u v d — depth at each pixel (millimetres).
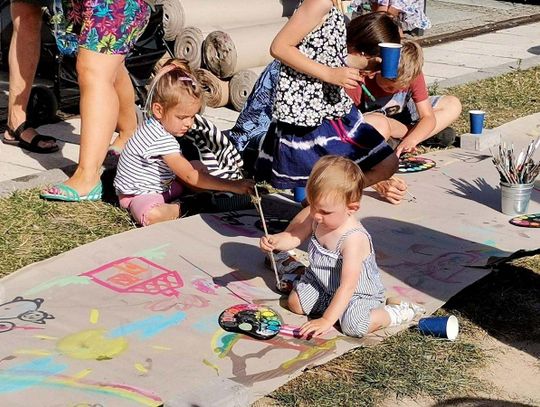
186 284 4586
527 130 7727
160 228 5188
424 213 5664
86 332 4066
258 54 8070
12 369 3744
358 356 4059
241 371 3814
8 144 6891
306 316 4336
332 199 4023
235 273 4750
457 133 7477
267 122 6137
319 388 3814
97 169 5777
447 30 12180
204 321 4215
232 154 5723
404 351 4102
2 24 8742
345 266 4109
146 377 3738
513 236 5348
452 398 3803
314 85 4867
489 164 6746
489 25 12672
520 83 9273
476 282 4742
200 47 7988
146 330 4109
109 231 5355
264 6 8820
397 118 6633
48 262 4723
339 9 4852
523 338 4336
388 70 4898
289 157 5035
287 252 4781
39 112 7418
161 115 5320
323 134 4988
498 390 3885
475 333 4355
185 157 5793
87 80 5641
